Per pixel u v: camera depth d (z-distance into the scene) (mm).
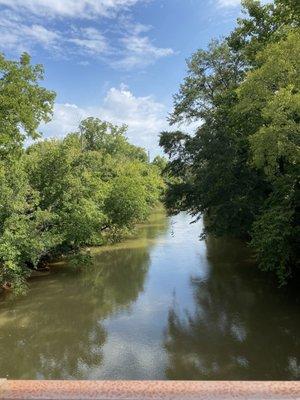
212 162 20828
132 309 16375
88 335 13984
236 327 13852
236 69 29453
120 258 26297
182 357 11812
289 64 13414
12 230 19250
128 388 2553
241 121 18016
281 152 12789
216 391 2492
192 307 16156
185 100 31484
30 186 22141
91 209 24875
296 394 2451
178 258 25484
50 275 22469
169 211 27562
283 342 12477
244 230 20281
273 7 21234
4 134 15641
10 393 2533
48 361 12148
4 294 19031
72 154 25531
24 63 16188
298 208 15328
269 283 18969
